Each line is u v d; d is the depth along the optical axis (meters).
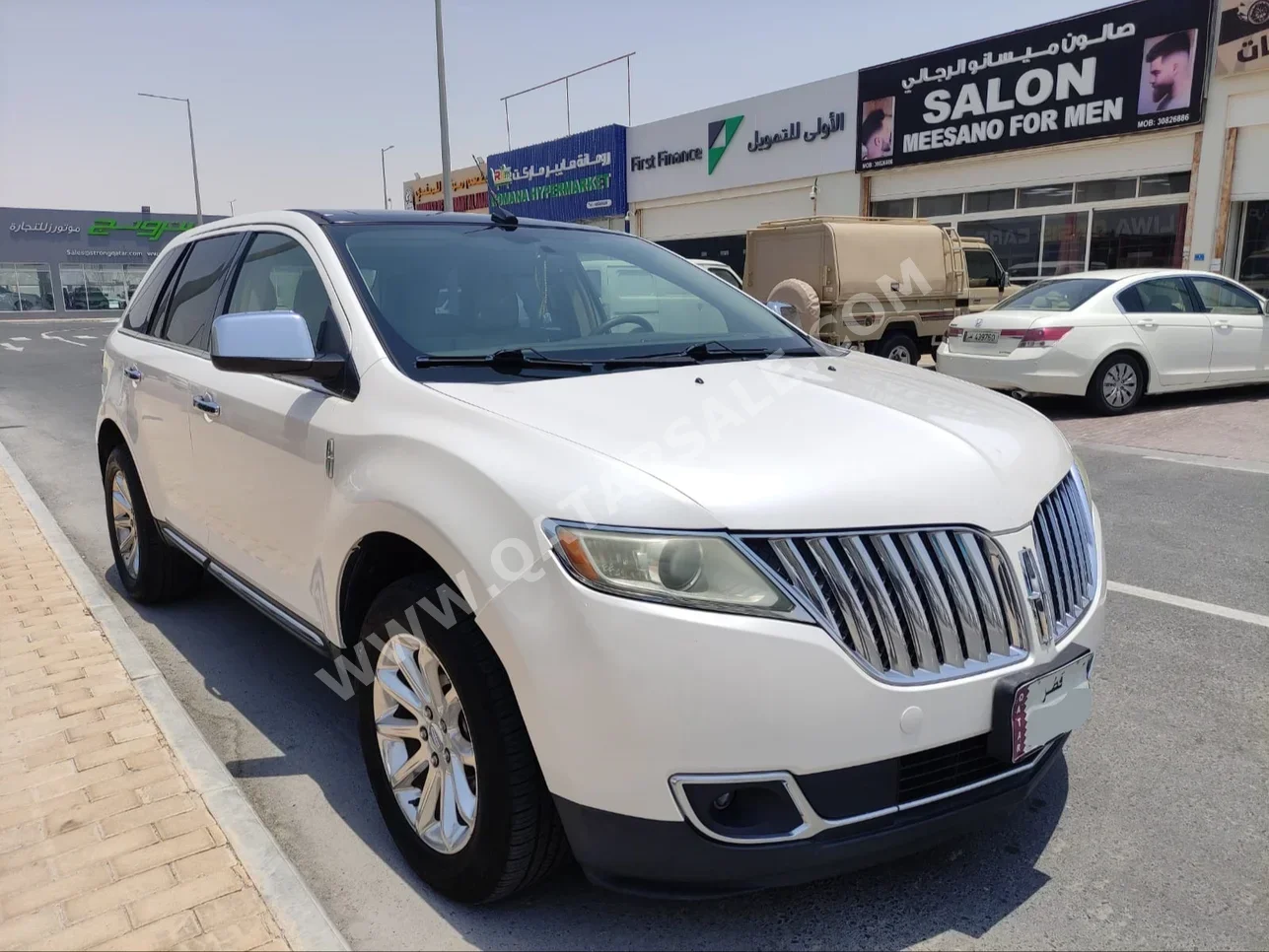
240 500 3.37
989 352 10.24
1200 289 10.49
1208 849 2.70
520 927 2.40
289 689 3.88
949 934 2.36
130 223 49.47
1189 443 8.55
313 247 3.22
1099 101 15.85
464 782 2.39
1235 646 4.14
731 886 2.08
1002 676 2.18
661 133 24.39
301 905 2.39
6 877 2.51
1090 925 2.39
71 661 3.90
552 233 3.77
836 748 2.01
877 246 12.41
